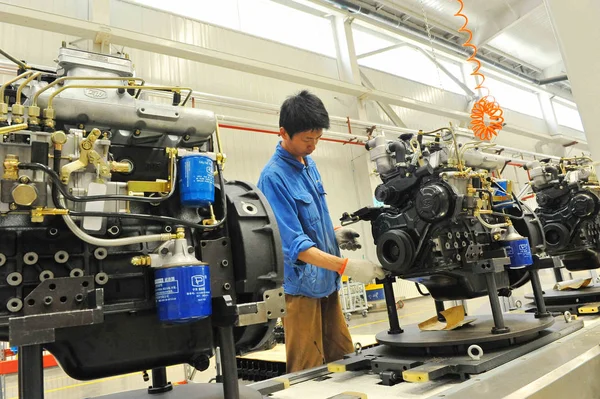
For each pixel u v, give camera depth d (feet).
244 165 17.56
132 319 2.64
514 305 9.46
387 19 18.79
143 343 2.67
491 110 9.36
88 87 2.60
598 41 3.43
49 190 2.36
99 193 2.49
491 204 5.46
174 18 16.78
